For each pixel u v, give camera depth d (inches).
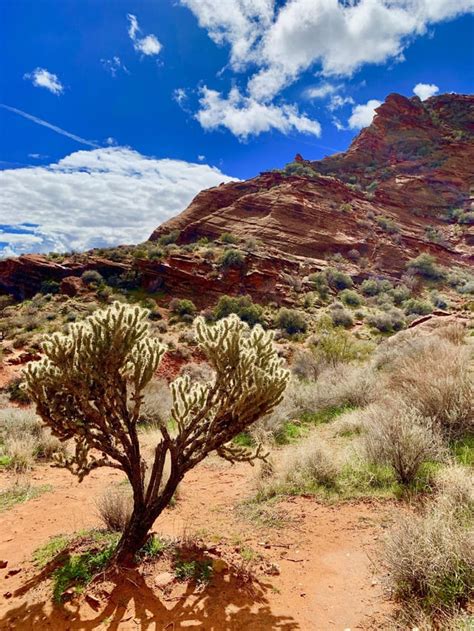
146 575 116.9
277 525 154.2
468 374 251.8
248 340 137.9
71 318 1684.3
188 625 97.4
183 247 2466.8
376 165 4542.3
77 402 119.6
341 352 667.4
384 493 169.6
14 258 2347.4
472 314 839.7
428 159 4269.2
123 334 116.9
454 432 215.9
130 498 159.2
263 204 3068.4
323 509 164.2
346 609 104.0
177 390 142.8
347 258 2704.2
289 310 1756.9
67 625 97.4
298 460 203.6
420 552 107.5
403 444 178.1
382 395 321.4
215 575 118.3
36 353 1181.1
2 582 118.2
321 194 3292.3
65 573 118.2
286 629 96.4
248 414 128.1
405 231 3115.2
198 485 208.7
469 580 100.4
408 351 439.2
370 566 121.6
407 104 5118.1
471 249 2999.5
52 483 213.2
